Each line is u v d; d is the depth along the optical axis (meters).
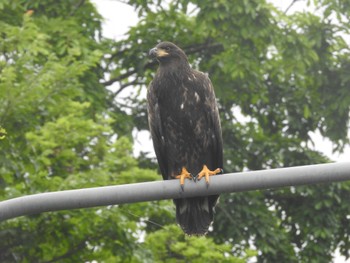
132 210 14.63
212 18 20.27
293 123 22.69
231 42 20.89
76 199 7.55
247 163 21.73
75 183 14.25
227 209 20.28
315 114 22.83
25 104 13.62
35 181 14.12
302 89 22.75
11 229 13.92
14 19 18.97
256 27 20.47
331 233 20.78
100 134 15.32
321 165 7.47
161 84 10.69
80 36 18.92
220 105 22.72
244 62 20.58
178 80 10.65
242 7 20.20
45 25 18.77
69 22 18.89
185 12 21.83
